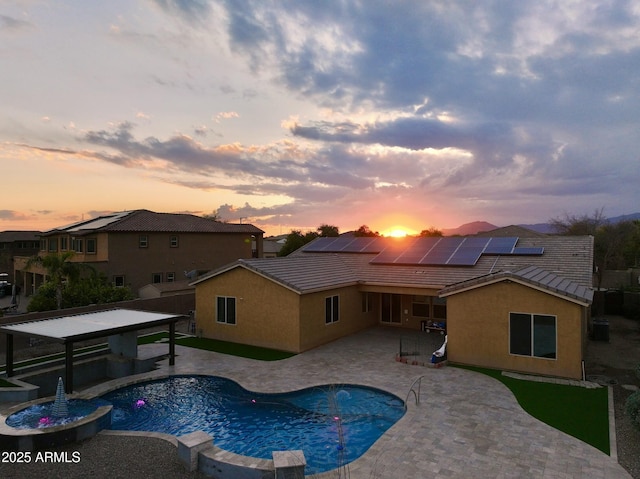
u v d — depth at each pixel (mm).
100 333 14117
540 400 12391
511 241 23734
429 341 20078
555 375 14633
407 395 12422
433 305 22766
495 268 20719
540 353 14891
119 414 12469
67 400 12703
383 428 11289
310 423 11695
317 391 13812
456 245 24938
